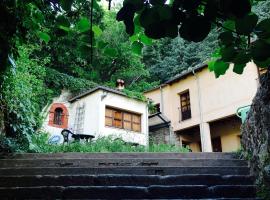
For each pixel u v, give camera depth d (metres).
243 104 14.52
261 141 4.90
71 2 1.80
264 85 4.89
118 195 4.34
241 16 1.19
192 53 23.95
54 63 16.62
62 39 2.19
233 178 4.93
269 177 4.28
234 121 15.97
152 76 24.89
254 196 4.50
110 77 21.16
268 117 4.60
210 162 5.91
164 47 26.03
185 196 4.38
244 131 6.22
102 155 6.36
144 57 26.05
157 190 4.39
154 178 4.85
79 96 15.54
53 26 2.33
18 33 2.93
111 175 4.85
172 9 1.28
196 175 4.87
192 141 18.06
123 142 10.36
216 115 15.61
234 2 1.17
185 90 17.52
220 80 15.86
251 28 1.24
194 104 16.83
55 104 15.52
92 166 5.68
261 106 4.97
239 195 4.48
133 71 21.08
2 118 6.57
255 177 4.94
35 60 10.31
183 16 1.27
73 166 5.78
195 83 17.05
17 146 6.80
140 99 16.11
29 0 2.57
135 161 5.97
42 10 2.48
